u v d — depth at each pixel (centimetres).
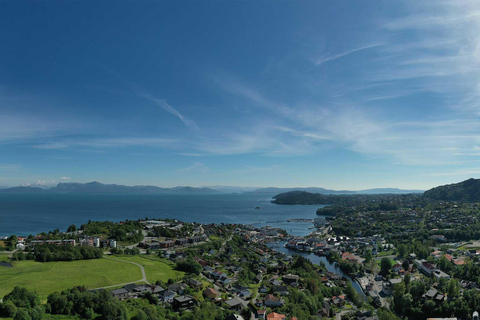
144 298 14525
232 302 15362
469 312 14812
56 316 11569
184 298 14475
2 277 15338
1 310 10681
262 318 14375
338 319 15375
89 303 12300
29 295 11744
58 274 16500
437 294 16588
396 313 16562
